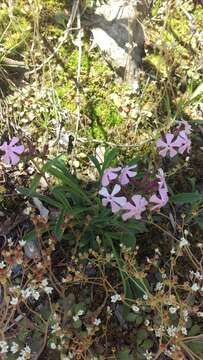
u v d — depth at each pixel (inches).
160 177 12.8
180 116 16.9
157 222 15.2
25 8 17.5
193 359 12.9
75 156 15.9
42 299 14.1
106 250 14.4
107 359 13.5
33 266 14.1
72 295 13.9
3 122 16.1
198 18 18.6
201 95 17.2
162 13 18.4
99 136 16.3
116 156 15.8
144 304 13.6
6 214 15.1
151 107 16.9
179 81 17.6
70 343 13.5
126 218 12.6
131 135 16.4
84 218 14.3
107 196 12.3
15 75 16.9
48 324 12.9
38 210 15.1
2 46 17.0
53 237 14.2
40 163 15.5
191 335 13.8
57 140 16.0
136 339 13.9
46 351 13.5
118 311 14.2
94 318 13.0
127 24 17.6
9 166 15.4
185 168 16.2
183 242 13.1
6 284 13.1
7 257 12.5
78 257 14.5
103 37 17.5
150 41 18.0
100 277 13.7
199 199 14.8
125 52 17.4
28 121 16.2
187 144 13.4
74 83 16.9
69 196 14.7
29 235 13.9
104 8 17.9
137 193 12.7
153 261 13.4
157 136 15.8
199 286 13.9
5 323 13.2
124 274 14.1
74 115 16.4
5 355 12.9
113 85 17.1
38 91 16.6
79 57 17.0
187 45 18.1
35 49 17.0
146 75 17.5
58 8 17.7
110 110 16.7
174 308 12.8
